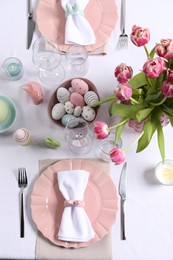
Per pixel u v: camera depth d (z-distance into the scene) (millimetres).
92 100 844
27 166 890
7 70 941
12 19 992
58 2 982
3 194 873
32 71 950
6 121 915
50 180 865
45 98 930
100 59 948
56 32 967
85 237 799
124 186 861
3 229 846
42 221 833
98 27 961
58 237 808
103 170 865
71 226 807
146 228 832
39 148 899
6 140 909
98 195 847
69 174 851
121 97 655
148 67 610
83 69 939
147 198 853
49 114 878
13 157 897
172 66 684
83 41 939
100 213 833
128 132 897
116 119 901
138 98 754
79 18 937
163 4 980
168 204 847
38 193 857
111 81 930
